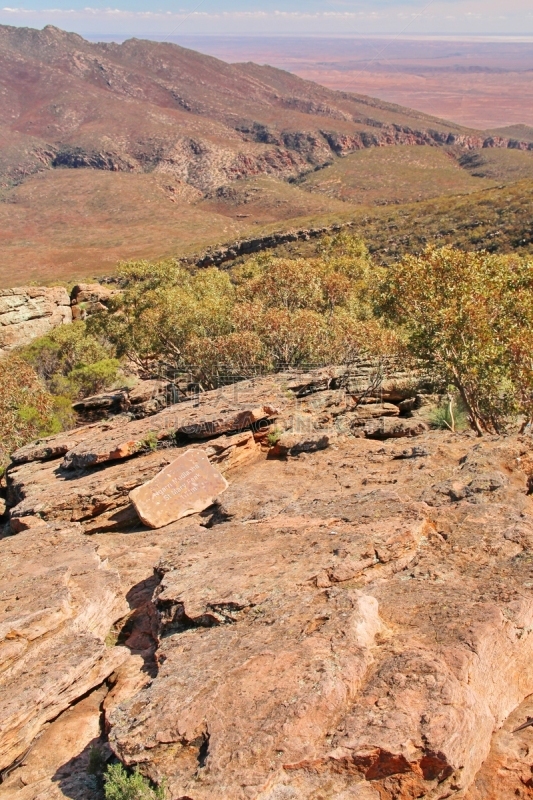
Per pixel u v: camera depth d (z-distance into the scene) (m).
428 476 12.18
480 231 85.19
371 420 20.22
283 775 5.67
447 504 10.38
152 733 6.27
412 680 6.18
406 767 5.61
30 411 27.62
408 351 21.77
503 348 18.31
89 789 6.74
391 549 8.84
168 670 7.27
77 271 191.88
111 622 9.98
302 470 15.73
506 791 5.83
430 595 7.69
